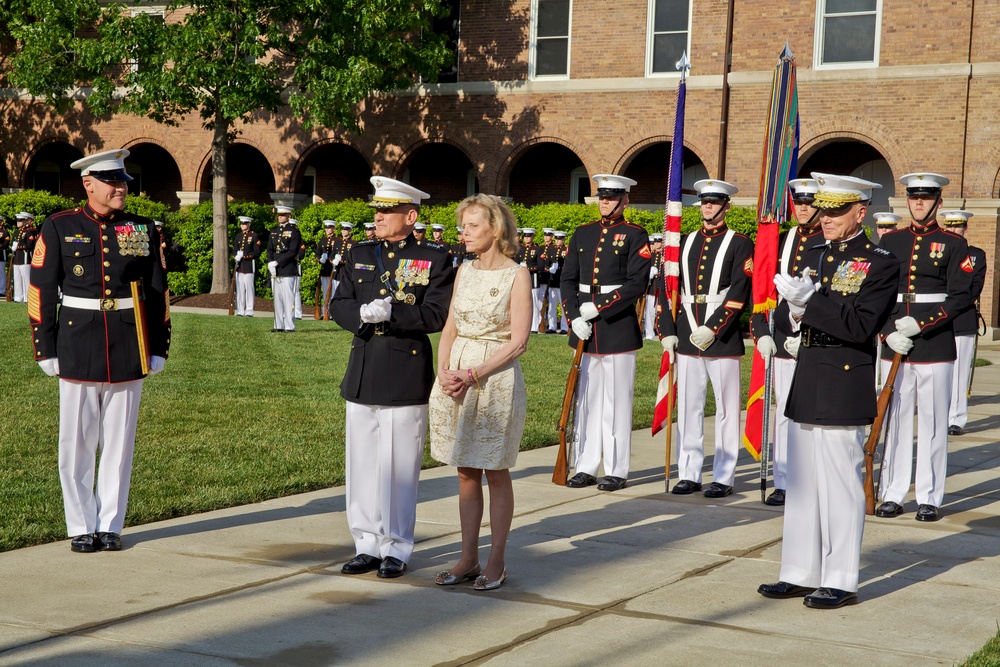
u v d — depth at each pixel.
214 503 6.79
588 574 5.50
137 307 5.77
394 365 5.39
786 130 7.58
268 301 25.61
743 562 5.82
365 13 22.83
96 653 4.19
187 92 23.64
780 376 7.63
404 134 26.16
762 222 7.57
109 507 5.80
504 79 25.38
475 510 5.31
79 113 28.42
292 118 26.84
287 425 9.49
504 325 5.20
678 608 4.96
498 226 5.25
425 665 4.16
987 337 21.78
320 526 6.36
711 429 10.59
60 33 24.22
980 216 21.50
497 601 5.01
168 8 24.22
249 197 30.00
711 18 23.36
